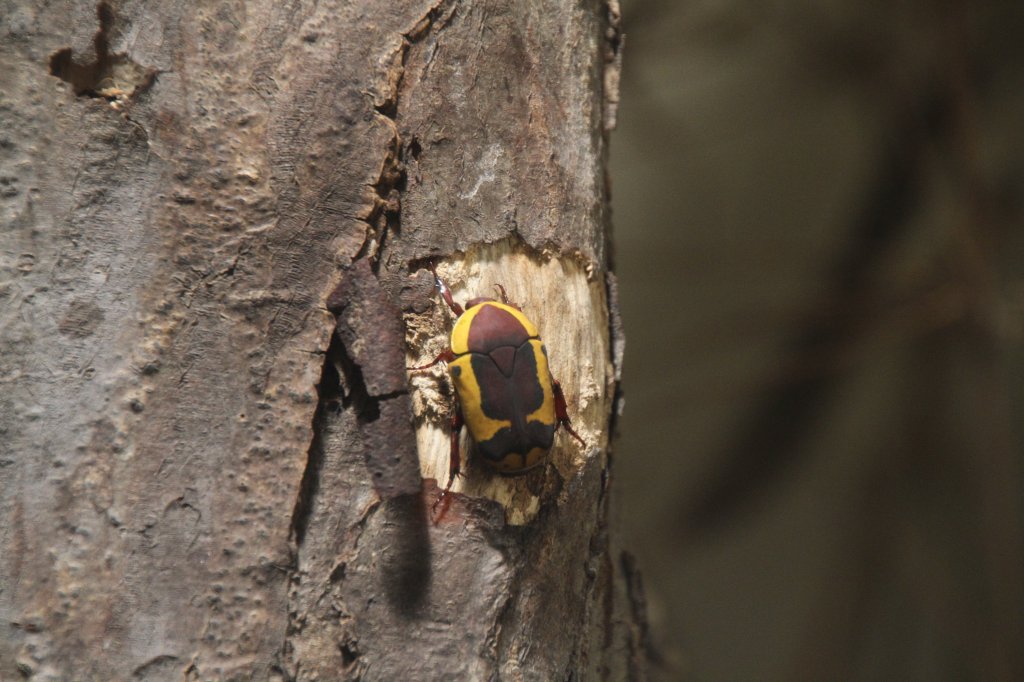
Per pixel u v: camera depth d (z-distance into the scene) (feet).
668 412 4.23
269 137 2.00
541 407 2.01
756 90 3.93
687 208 4.11
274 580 1.98
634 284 4.17
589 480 2.05
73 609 1.97
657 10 3.62
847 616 4.01
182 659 1.97
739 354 4.09
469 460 2.02
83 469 1.98
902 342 3.86
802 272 4.00
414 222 2.02
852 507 4.09
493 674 2.00
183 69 2.00
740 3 3.65
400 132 2.02
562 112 2.06
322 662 1.98
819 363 3.91
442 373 2.02
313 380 1.99
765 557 4.29
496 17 2.04
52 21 1.99
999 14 3.49
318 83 2.01
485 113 2.04
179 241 1.99
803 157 3.97
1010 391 3.65
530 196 2.05
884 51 3.66
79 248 1.99
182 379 1.99
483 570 2.00
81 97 1.99
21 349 1.98
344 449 2.00
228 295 1.99
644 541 3.93
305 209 2.00
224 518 1.98
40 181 1.99
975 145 3.52
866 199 3.86
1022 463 3.67
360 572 1.99
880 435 4.00
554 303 2.05
